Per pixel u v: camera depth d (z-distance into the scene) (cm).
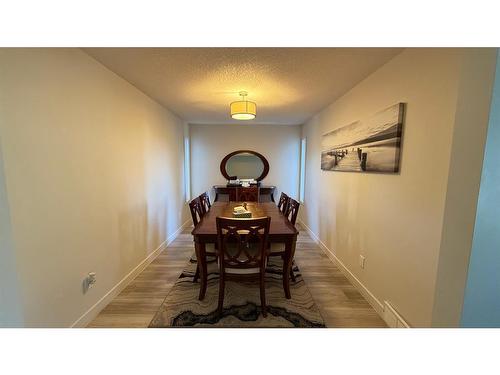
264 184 532
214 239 204
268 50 171
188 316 191
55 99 147
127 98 240
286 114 399
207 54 179
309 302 212
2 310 125
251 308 202
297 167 530
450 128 125
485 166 88
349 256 254
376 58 179
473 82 90
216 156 526
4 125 117
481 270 93
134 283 244
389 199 180
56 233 149
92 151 184
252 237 204
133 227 254
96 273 190
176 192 419
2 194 118
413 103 154
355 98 242
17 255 123
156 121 321
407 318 161
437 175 134
